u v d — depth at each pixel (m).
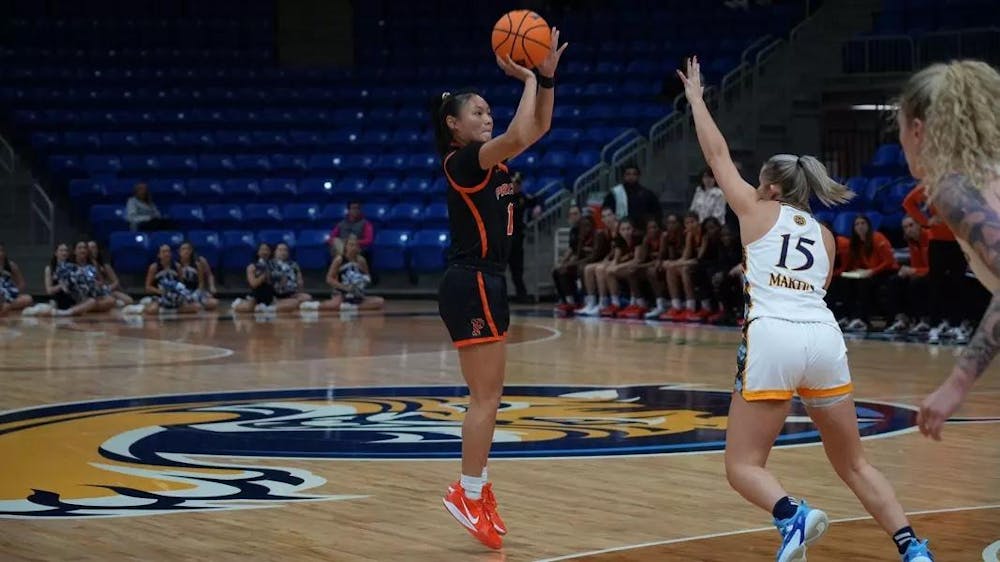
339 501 6.78
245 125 26.50
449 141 6.06
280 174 25.38
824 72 25.09
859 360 13.53
